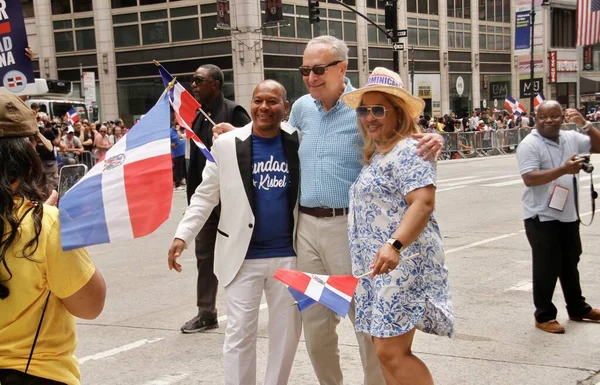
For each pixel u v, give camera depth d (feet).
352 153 12.20
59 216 6.97
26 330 6.89
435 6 135.33
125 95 111.45
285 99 12.59
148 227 7.20
